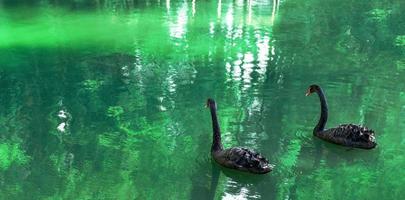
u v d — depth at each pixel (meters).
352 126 10.16
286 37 19.62
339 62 16.27
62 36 20.78
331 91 13.52
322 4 25.92
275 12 24.25
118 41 19.75
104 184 9.29
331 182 9.04
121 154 10.38
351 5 25.61
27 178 9.66
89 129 11.71
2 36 21.05
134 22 22.86
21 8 26.64
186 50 18.12
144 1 27.75
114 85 14.64
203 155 10.14
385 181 9.03
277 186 8.95
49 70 16.45
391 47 18.00
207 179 9.26
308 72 15.21
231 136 10.80
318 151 10.10
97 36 20.66
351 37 19.48
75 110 12.95
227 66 16.05
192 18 23.36
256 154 9.31
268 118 11.74
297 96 13.16
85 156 10.39
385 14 23.41
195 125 11.62
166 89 14.10
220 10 25.00
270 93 13.46
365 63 16.05
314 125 11.31
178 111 12.48
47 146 10.95
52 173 9.81
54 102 13.62
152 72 15.73
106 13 24.97
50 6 27.00
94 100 13.53
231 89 13.85
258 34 20.17
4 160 10.41
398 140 10.48
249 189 8.93
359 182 9.02
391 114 11.87
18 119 12.57
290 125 11.31
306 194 8.66
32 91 14.60
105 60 17.25
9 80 15.65
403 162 9.63
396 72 15.07
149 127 11.63
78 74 15.89
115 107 12.94
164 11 25.11
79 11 25.58
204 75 15.20
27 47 19.36
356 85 13.97
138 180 9.34
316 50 17.77
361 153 9.98
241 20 22.72
